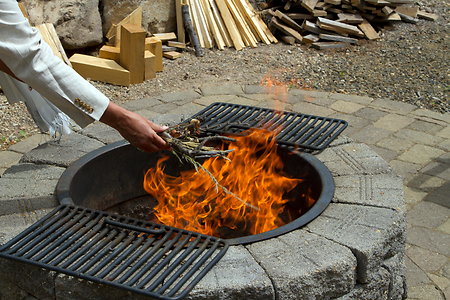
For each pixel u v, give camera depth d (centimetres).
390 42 606
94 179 272
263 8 644
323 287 201
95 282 193
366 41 607
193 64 558
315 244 212
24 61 204
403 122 443
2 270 214
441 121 447
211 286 190
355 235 217
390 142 414
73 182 254
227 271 197
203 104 460
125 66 510
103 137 298
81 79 216
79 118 219
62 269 196
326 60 566
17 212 234
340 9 620
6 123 446
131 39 495
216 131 288
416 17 660
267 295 192
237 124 296
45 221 224
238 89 489
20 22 201
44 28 509
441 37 618
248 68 549
